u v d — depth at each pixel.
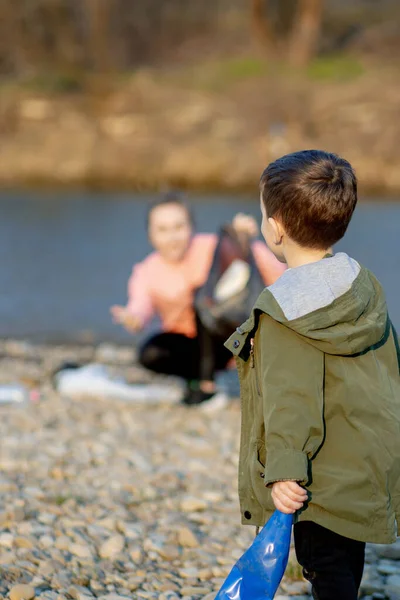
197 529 4.94
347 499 3.08
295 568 4.31
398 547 4.57
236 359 3.35
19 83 35.50
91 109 33.50
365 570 4.37
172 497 5.43
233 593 3.11
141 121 32.03
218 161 28.88
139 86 34.59
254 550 3.09
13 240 18.47
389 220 20.55
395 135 29.80
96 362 9.96
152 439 6.72
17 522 4.83
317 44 38.41
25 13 41.84
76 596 4.02
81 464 5.98
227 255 7.25
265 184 3.31
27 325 11.97
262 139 30.25
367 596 4.12
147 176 29.14
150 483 5.64
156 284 7.44
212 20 46.16
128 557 4.53
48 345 10.99
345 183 3.25
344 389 3.13
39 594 3.98
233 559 4.57
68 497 5.28
